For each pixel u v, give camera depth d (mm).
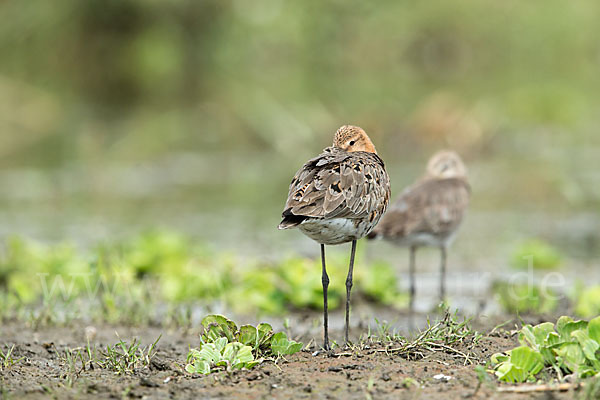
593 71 34594
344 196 7211
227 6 29656
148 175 21031
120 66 28453
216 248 14195
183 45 29062
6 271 11883
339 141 8414
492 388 6086
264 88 28766
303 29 32688
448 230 11016
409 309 10633
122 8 28000
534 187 18594
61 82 28203
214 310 10609
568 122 26188
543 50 36438
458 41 35875
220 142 24484
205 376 6699
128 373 6941
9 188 19531
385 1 35219
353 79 31969
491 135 23625
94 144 23828
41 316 9500
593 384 5871
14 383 6664
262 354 7215
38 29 28234
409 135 23688
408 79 32469
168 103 27859
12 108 26125
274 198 18406
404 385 6277
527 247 13070
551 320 8891
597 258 13461
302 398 6078
